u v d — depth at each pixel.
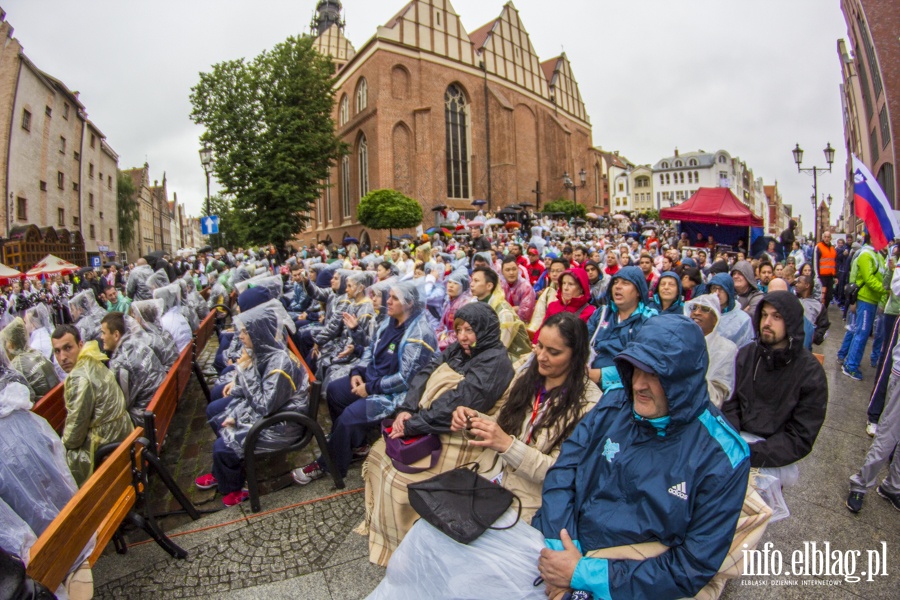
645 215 58.69
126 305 8.88
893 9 25.41
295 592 2.77
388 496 2.88
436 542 2.05
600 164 55.97
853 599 2.61
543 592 1.90
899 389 3.21
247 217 29.31
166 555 3.15
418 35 36.09
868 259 6.41
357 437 4.08
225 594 2.77
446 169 37.41
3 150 24.38
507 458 2.30
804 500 3.59
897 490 3.48
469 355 3.17
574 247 10.37
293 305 8.77
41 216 28.09
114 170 42.91
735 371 2.98
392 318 4.36
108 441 3.40
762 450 2.68
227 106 28.11
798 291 6.25
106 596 2.78
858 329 6.55
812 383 2.67
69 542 2.27
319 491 3.93
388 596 2.12
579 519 1.98
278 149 28.38
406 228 31.19
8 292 15.19
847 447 4.45
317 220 47.28
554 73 48.84
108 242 40.94
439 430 2.86
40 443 2.57
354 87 38.34
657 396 1.76
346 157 40.53
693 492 1.72
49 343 6.59
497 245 16.67
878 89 26.67
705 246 16.92
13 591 1.64
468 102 38.91
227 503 3.78
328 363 6.05
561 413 2.40
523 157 43.12
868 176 6.53
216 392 5.04
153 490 4.16
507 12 43.12
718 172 90.44
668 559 1.70
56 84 29.77
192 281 10.35
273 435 3.76
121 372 4.00
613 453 1.92
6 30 24.75
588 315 4.60
